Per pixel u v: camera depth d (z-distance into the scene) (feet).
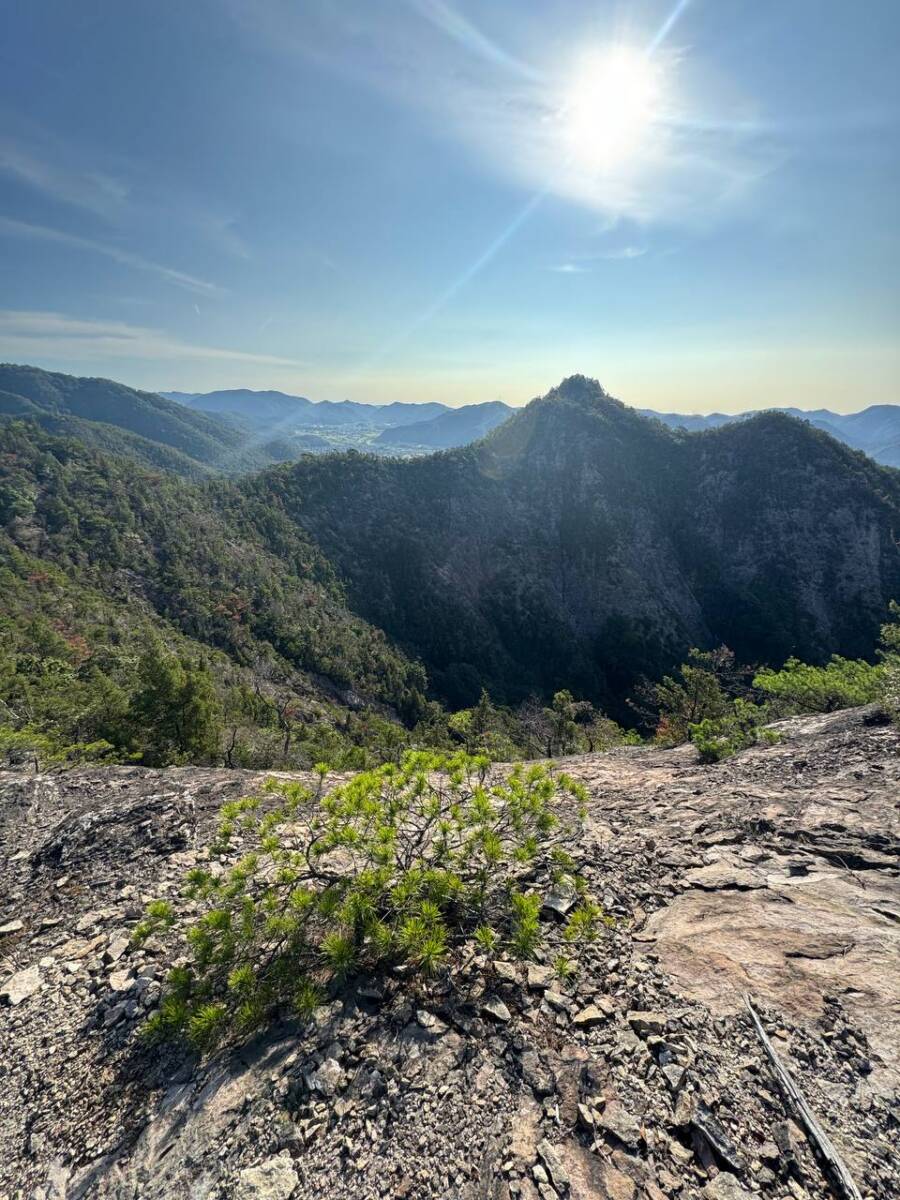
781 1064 10.30
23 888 20.31
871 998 11.48
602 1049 11.14
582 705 127.75
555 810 23.85
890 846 17.19
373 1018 12.33
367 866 15.57
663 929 14.65
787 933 13.80
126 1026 13.12
